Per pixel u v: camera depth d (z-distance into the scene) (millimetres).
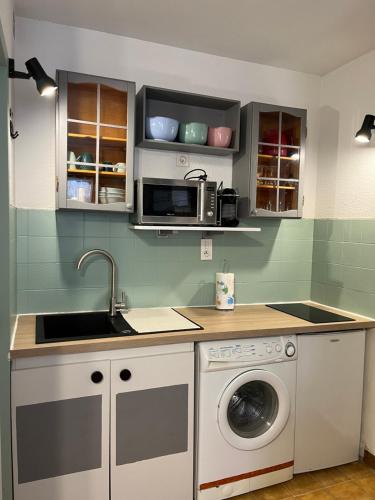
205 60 2520
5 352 1629
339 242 2635
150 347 1870
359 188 2488
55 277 2264
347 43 2340
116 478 1849
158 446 1914
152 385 1881
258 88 2658
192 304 2590
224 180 2611
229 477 2033
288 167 2545
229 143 2428
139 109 2264
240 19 2111
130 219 2379
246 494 2117
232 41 2359
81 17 2127
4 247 1630
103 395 1798
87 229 2311
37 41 2162
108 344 1779
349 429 2348
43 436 1716
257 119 2377
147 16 2105
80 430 1773
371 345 2369
